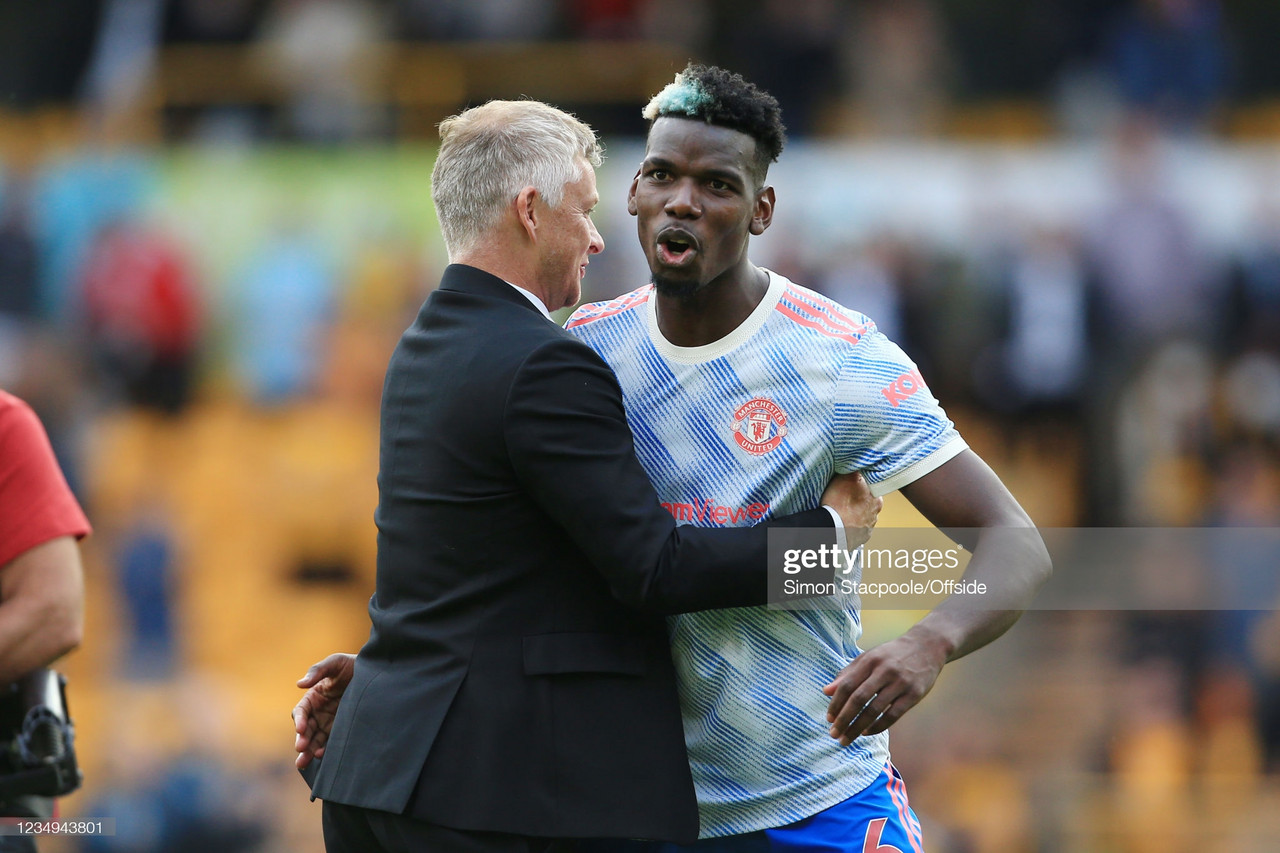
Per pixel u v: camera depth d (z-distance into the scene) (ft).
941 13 136.36
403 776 29.14
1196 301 112.98
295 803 99.04
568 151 31.96
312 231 123.75
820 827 32.30
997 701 100.27
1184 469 109.29
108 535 112.47
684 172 30.27
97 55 135.13
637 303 33.32
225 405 120.98
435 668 29.78
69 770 35.40
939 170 120.06
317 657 116.47
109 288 118.52
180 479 117.60
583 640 29.99
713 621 32.04
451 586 30.12
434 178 32.48
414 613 30.32
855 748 32.99
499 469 29.81
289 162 126.52
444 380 30.55
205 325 121.49
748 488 31.58
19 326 117.70
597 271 109.91
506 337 30.27
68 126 135.54
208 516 117.70
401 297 122.42
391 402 31.86
